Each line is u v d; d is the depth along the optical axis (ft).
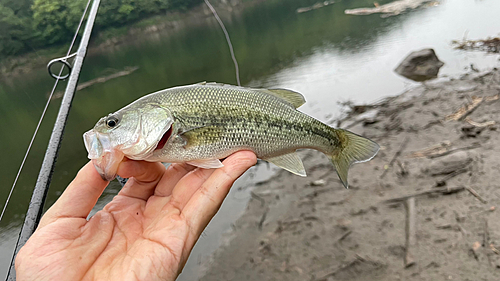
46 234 0.63
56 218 0.67
